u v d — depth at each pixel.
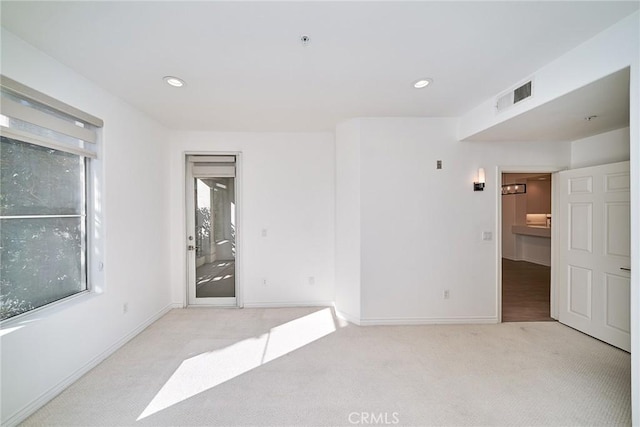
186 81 2.42
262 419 1.84
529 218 7.80
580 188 3.20
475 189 3.44
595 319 3.02
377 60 2.10
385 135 3.39
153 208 3.46
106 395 2.06
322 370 2.40
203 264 4.09
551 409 1.94
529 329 3.27
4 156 1.86
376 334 3.12
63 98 2.15
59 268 2.27
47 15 1.58
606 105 2.24
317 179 4.05
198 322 3.45
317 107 3.04
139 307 3.15
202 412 1.90
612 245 2.86
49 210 2.18
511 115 2.54
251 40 1.84
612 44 1.70
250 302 4.01
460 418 1.85
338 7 1.54
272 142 4.02
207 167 4.04
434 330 3.24
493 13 1.59
